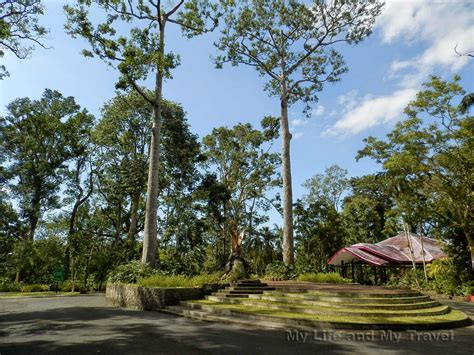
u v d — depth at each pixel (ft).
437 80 66.08
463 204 66.03
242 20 86.12
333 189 163.43
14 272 108.88
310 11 83.66
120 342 24.72
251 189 131.75
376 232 135.85
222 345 24.04
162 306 44.16
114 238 129.18
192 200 119.55
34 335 27.32
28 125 116.16
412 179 72.90
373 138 77.10
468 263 66.85
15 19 50.98
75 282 94.12
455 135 65.72
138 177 106.22
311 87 95.20
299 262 75.15
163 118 113.39
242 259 58.34
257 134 127.75
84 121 120.37
